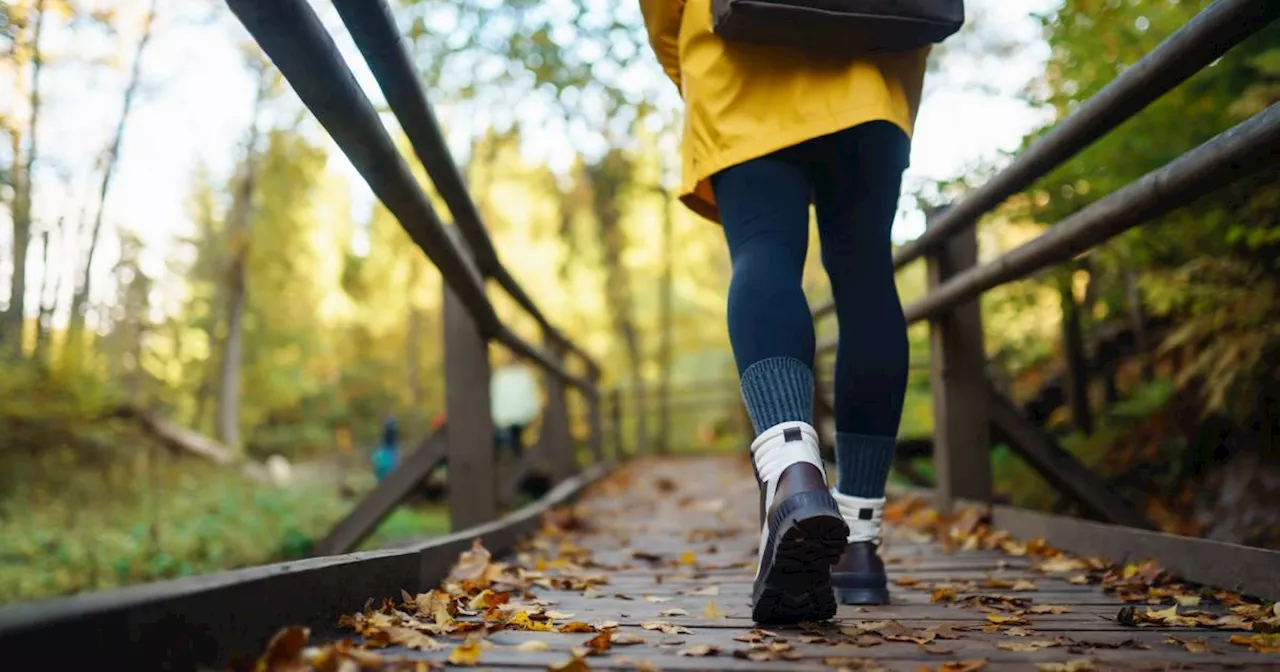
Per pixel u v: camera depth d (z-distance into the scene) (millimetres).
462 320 3666
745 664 1243
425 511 9812
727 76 1653
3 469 8508
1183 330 3986
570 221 14344
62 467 9039
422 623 1541
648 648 1374
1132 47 3600
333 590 1421
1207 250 3805
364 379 24688
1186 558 2002
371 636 1333
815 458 1503
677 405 17312
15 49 6723
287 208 18172
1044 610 1740
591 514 4652
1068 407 5797
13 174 8414
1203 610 1731
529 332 21609
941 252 3562
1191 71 1772
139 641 961
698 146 1698
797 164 1673
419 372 22797
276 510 8758
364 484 11758
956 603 1846
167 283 21375
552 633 1500
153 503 7891
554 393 6590
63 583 6148
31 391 8922
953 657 1305
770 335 1568
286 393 20969
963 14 1595
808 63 1643
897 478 7594
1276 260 3566
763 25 1557
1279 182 3193
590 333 19016
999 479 5754
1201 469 4578
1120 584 2021
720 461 10867
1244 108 3273
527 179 15031
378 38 1704
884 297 1787
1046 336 6773
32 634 823
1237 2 1553
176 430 11516
